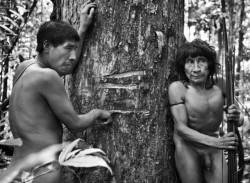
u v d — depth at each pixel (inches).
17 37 175.0
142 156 109.5
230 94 111.0
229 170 110.0
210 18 213.9
